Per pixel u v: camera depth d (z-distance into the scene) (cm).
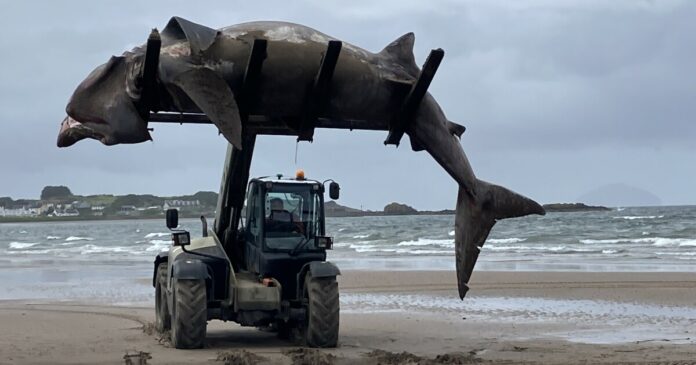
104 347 1241
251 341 1312
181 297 1179
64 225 15662
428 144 937
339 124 958
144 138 845
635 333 1391
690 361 1096
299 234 1258
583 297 1934
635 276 2373
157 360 1101
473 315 1664
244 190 1293
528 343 1283
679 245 4153
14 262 3750
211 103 802
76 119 835
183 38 848
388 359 1109
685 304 1786
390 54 924
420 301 1912
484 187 1007
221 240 1341
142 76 819
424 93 894
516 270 2705
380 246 4741
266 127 968
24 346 1259
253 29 869
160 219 19838
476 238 1018
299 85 864
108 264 3438
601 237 4975
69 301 2005
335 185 1287
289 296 1245
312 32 884
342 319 1612
